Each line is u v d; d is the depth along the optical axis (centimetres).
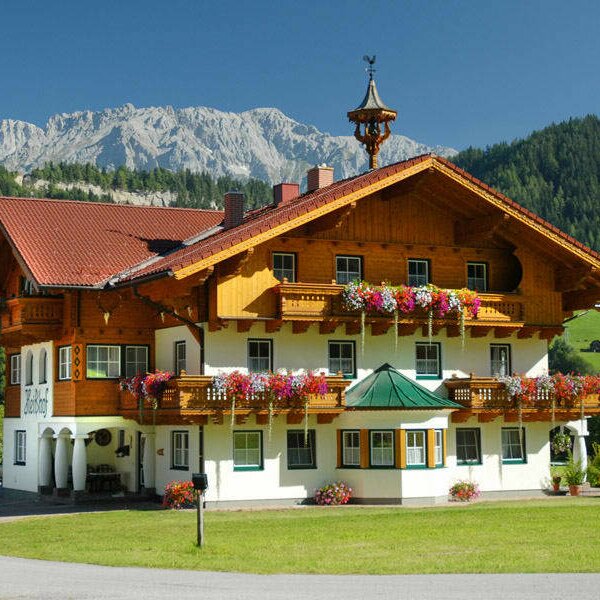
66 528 2841
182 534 2595
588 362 12925
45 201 4125
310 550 2220
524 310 3825
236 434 3472
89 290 3606
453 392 3759
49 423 3897
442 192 3716
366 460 3522
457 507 3322
